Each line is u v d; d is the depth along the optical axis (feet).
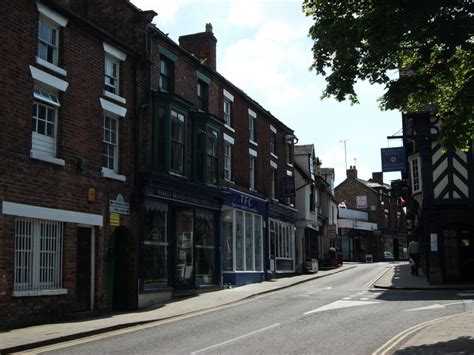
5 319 39.81
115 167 55.16
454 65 34.22
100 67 53.06
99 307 50.44
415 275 94.53
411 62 33.94
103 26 61.36
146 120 59.82
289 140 110.73
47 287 44.68
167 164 61.00
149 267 58.29
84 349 32.83
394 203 239.09
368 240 213.25
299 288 77.46
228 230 80.18
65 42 48.21
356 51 31.99
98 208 51.24
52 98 46.60
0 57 40.86
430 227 78.07
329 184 161.38
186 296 64.54
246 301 60.64
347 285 80.33
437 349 29.14
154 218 60.03
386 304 53.52
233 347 32.12
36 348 33.65
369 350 30.48
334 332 37.17
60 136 46.93
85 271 49.78
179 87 67.21
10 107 41.47
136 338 36.91
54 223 45.93
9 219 40.73
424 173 78.95
